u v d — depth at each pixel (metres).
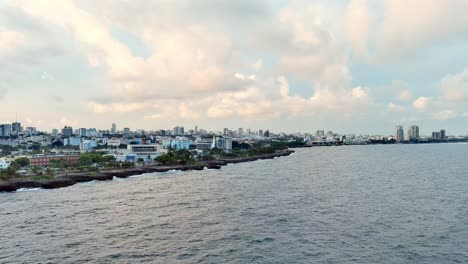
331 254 66.06
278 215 97.88
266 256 65.19
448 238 75.12
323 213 100.06
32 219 96.00
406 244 71.44
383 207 107.56
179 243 73.25
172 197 131.50
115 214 101.81
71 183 175.25
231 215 98.81
